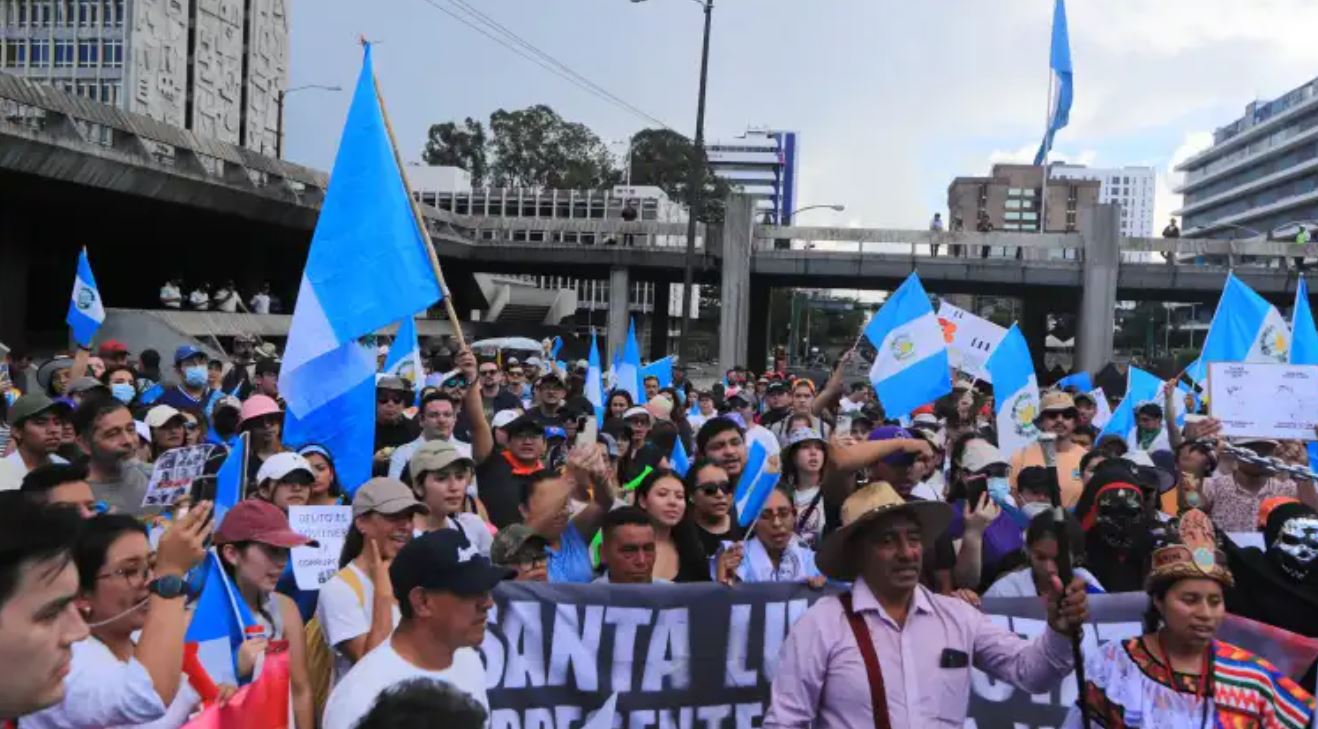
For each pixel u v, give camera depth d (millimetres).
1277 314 10516
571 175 86375
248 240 35906
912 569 3707
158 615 3221
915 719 3639
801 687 3711
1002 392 10781
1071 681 5027
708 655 5012
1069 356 54938
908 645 3719
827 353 103062
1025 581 5316
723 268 34344
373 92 6629
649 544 5039
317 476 6203
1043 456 8461
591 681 4922
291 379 6387
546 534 5344
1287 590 4699
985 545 5949
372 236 6535
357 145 6598
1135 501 5547
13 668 2141
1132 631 5035
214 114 70562
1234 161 149500
